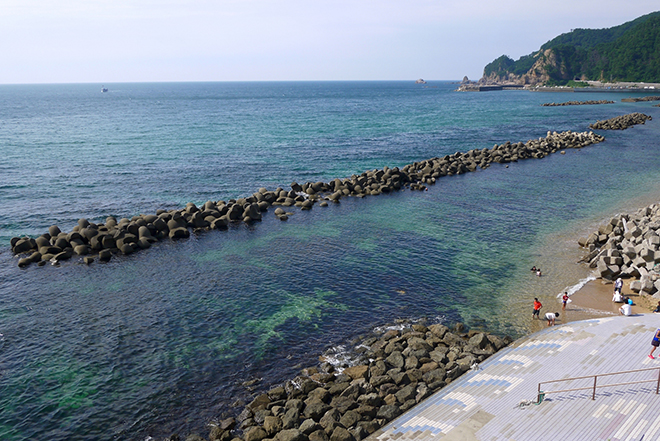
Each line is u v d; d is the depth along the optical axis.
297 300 26.97
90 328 24.22
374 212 44.62
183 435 16.83
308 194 50.78
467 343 21.55
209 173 61.38
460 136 97.19
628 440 14.27
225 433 16.34
